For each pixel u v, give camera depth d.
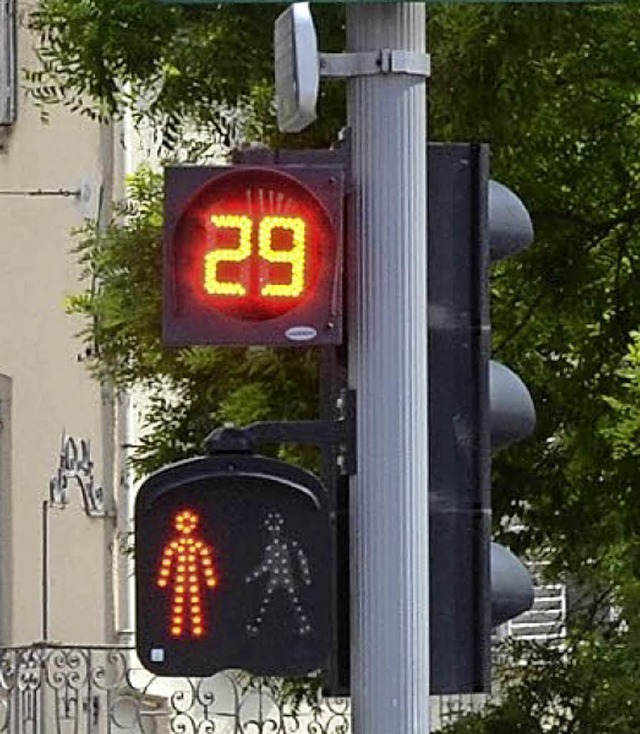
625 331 31.62
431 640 16.11
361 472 15.77
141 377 34.97
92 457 49.91
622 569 33.09
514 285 32.00
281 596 15.42
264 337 15.62
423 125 15.92
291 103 15.92
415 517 15.76
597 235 31.81
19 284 54.75
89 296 37.69
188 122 33.88
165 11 30.67
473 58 28.91
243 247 15.60
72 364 51.09
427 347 16.12
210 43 30.50
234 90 31.03
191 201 15.58
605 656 33.97
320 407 16.64
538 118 30.34
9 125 55.03
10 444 55.19
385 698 15.70
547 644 34.78
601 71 30.38
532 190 31.41
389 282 15.76
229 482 15.41
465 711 35.22
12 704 44.62
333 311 15.64
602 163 31.28
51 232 52.56
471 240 16.22
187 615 15.36
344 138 15.91
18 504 54.50
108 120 36.66
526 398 16.38
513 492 32.34
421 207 15.86
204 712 42.41
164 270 15.62
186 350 33.44
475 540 16.16
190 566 15.38
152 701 44.53
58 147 51.81
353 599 15.78
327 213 15.60
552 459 32.22
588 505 32.19
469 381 16.20
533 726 34.03
